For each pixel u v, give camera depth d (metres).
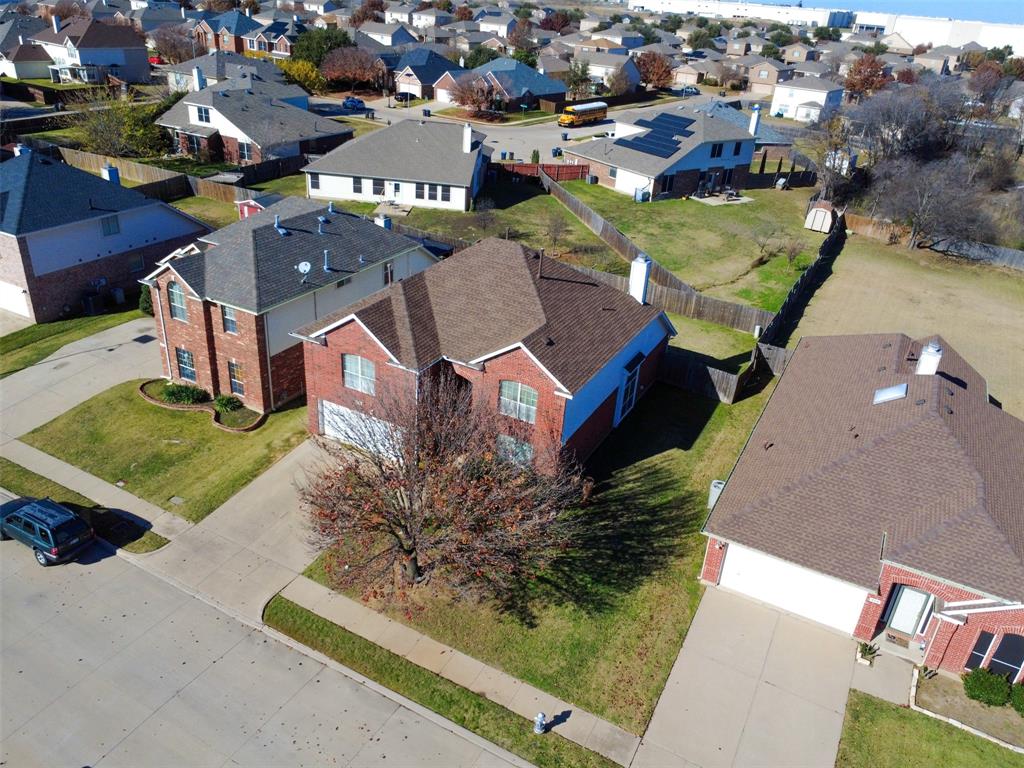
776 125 100.88
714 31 186.88
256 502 26.11
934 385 24.98
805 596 21.48
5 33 105.44
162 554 23.81
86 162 65.81
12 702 18.86
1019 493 21.66
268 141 65.75
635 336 29.83
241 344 30.11
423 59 103.00
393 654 20.45
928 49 190.38
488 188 66.31
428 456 21.30
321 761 17.70
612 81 106.44
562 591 22.55
